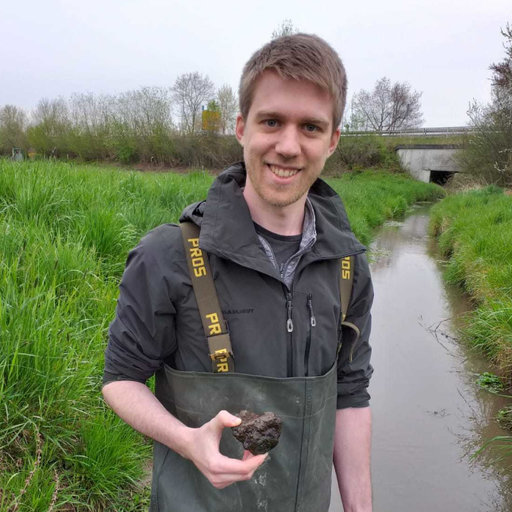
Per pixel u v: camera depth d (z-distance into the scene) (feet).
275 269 4.06
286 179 4.00
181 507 4.05
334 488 9.92
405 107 169.68
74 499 7.34
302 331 4.16
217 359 3.94
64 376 8.22
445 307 22.08
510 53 58.95
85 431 8.07
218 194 4.15
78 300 10.87
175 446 3.64
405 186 88.53
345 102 4.25
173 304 4.02
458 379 14.84
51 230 13.32
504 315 15.24
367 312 4.85
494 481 10.25
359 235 34.88
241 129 4.58
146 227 17.02
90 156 99.50
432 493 9.83
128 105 95.45
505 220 30.35
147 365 4.11
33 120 109.29
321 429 4.28
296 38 3.96
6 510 6.10
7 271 9.93
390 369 15.44
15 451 7.43
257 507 4.03
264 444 3.59
